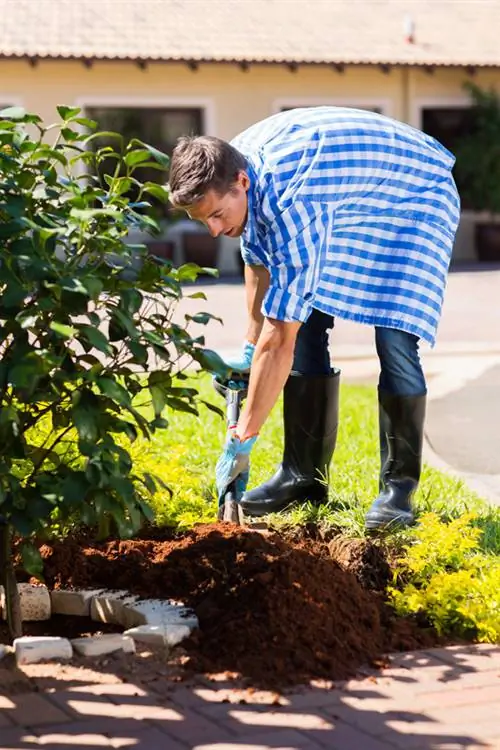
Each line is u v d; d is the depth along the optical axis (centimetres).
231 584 423
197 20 2392
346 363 1115
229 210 441
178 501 537
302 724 337
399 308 509
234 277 2217
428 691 365
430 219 514
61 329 344
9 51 2186
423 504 560
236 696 356
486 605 425
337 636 397
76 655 386
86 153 419
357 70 2419
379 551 478
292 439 558
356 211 498
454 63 2389
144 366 406
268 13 2459
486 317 1462
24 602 441
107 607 434
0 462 381
